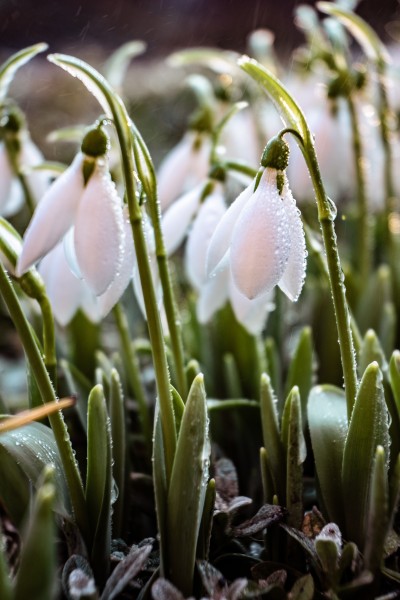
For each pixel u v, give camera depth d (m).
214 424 0.32
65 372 0.30
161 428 0.25
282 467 0.26
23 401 0.37
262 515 0.26
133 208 0.23
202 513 0.25
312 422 0.26
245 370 0.33
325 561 0.24
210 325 0.33
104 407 0.25
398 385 0.26
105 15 0.82
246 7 0.86
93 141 0.24
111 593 0.24
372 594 0.24
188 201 0.29
